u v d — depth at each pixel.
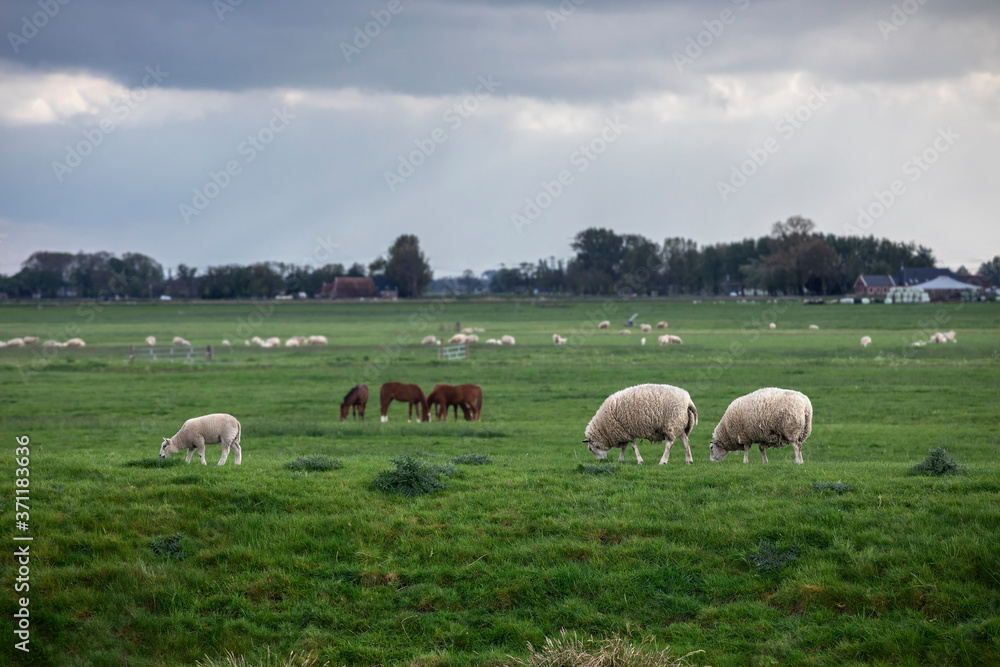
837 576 10.13
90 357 60.16
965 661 8.63
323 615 10.09
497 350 63.09
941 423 26.27
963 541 10.27
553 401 34.81
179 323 112.56
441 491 13.12
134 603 10.23
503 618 9.91
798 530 11.01
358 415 33.00
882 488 12.37
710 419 28.22
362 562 10.98
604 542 11.28
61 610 10.01
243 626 9.92
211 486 13.06
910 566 10.03
